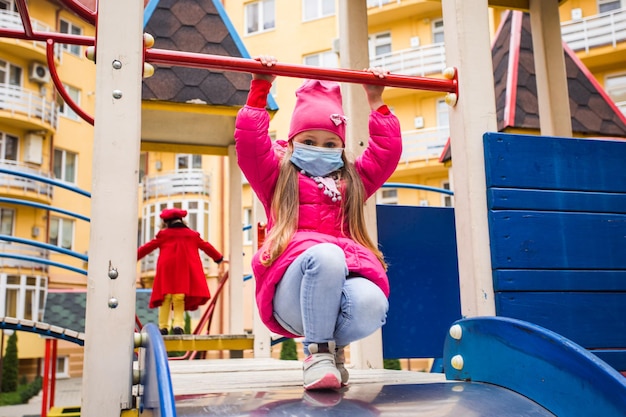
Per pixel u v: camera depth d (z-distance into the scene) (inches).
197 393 67.3
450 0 94.0
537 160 89.2
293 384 86.7
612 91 675.4
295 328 76.4
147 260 868.0
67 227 855.1
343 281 69.2
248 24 826.2
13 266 780.6
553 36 177.5
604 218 90.1
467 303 86.3
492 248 85.4
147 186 873.5
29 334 810.2
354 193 82.0
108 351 67.3
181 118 228.1
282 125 755.4
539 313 84.7
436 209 141.6
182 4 231.8
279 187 79.2
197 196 832.3
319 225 78.7
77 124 871.1
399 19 793.6
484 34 92.4
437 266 139.1
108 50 74.7
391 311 134.0
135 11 76.5
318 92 84.3
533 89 247.1
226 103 215.9
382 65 778.2
